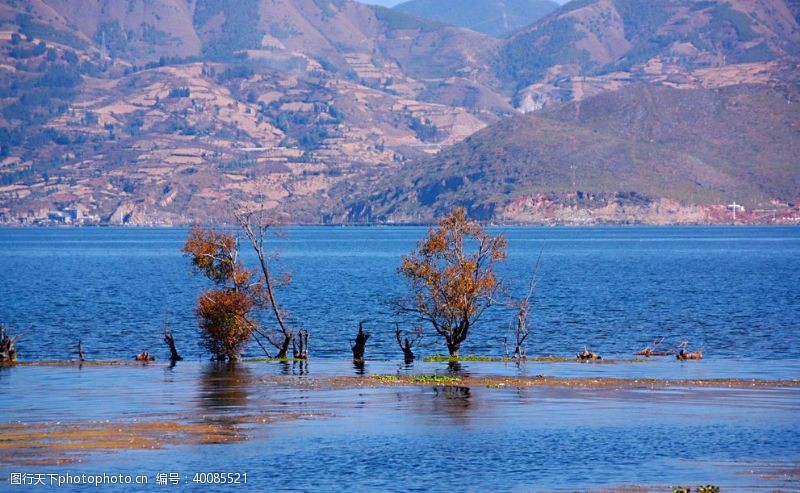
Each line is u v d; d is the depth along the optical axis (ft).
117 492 234.38
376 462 260.42
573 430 296.30
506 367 434.30
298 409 328.29
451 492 234.58
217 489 237.45
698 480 242.17
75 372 415.85
